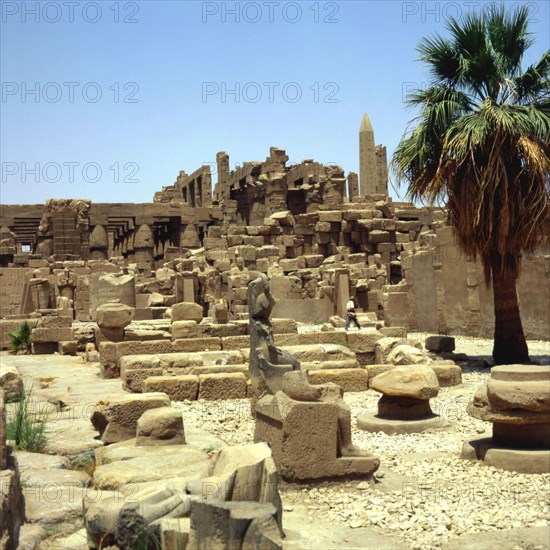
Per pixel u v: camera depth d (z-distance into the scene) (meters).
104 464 9.17
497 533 6.97
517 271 19.77
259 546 5.86
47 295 39.03
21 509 7.37
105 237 62.22
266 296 13.38
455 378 16.69
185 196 86.31
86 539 6.95
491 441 9.80
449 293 31.19
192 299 39.44
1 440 7.28
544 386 8.98
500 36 19.95
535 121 18.16
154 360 16.64
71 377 18.75
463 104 19.97
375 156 80.31
